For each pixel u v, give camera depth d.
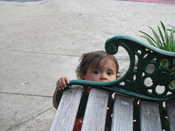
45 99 3.27
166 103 1.83
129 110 1.72
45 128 2.79
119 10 7.04
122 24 6.01
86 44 4.93
